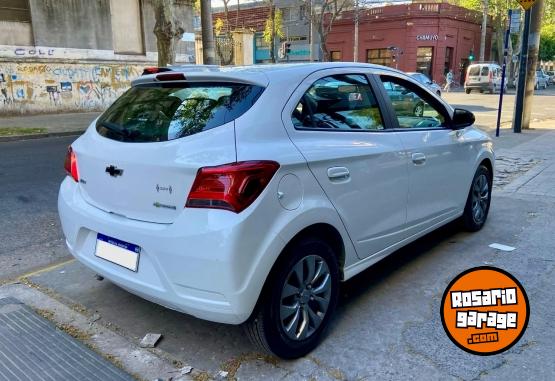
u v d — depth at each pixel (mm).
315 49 32812
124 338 3172
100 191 3061
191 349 3043
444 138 4242
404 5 38625
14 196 6746
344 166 3086
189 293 2598
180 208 2609
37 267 4387
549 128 13906
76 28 18312
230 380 2727
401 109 3895
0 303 3613
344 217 3102
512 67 43469
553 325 3223
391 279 3992
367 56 41406
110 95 19766
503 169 8227
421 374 2750
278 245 2623
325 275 3033
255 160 2559
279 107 2857
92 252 3127
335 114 3246
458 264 4270
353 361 2885
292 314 2852
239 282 2498
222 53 32312
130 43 20203
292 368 2828
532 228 5199
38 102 17672
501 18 43531
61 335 3172
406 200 3764
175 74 3102
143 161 2744
